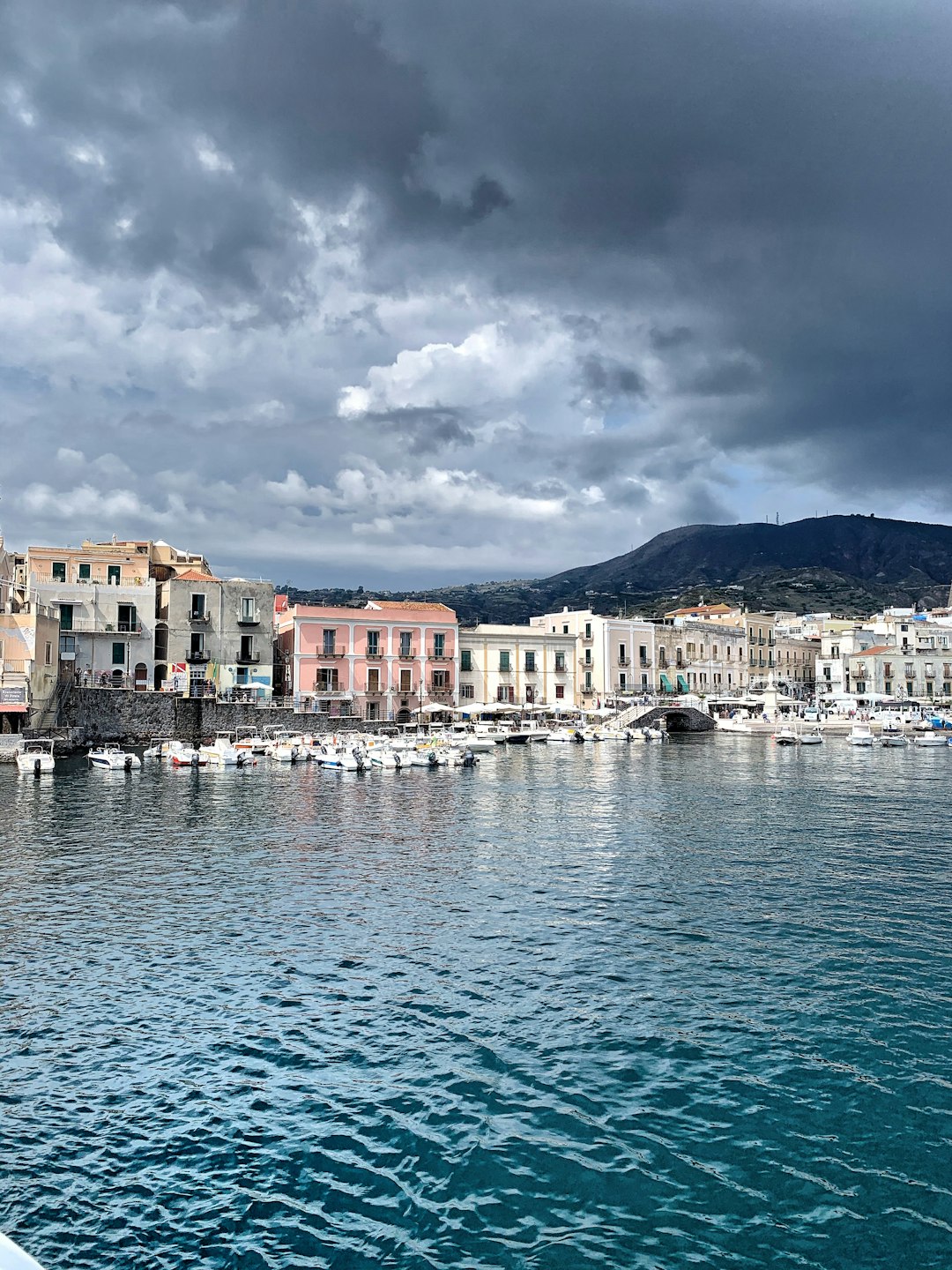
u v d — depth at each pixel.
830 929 24.44
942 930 24.23
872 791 56.59
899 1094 15.38
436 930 24.27
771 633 150.50
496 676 111.44
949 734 103.38
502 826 42.00
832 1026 18.00
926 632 161.50
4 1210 12.37
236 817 44.41
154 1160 13.55
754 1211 12.40
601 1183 12.98
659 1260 11.48
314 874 31.19
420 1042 17.33
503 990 19.91
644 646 123.69
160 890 28.80
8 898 27.69
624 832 40.22
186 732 82.62
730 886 29.33
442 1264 11.41
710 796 53.97
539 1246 11.73
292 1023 18.17
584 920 25.33
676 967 21.36
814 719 125.44
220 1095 15.35
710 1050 16.94
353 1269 11.34
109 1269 11.31
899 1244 11.76
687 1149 13.79
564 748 93.88
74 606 85.56
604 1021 18.22
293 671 97.19
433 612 104.81
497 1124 14.46
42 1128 14.36
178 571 102.69
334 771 67.19
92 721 79.06
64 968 21.27
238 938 23.64
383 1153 13.72
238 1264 11.41
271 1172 13.26
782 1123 14.52
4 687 68.31
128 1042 17.33
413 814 45.66
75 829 40.47
